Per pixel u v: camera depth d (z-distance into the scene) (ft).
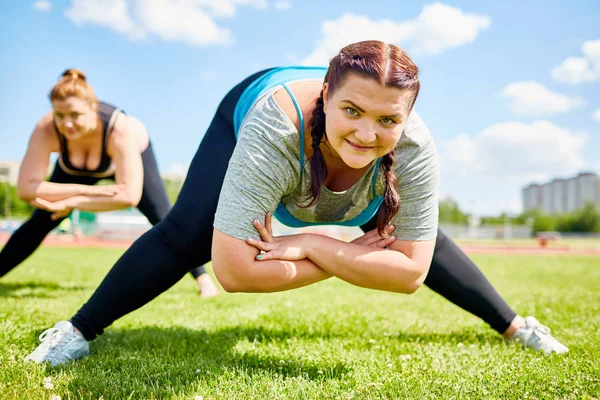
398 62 7.19
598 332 13.92
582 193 325.83
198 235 10.02
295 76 9.55
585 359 10.58
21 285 22.38
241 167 8.34
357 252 8.95
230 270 8.51
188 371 9.48
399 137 7.72
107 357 10.27
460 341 13.19
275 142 8.19
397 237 9.29
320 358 10.73
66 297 18.97
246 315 16.22
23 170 15.33
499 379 9.27
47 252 48.93
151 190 17.10
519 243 139.74
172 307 17.69
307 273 8.91
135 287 10.14
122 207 15.58
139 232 91.61
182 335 12.84
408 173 8.74
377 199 9.53
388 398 8.25
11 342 11.02
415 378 9.20
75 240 84.02
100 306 10.29
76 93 14.75
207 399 8.03
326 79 7.77
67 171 17.02
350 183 8.98
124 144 15.65
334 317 16.10
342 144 7.59
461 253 12.29
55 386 8.39
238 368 9.80
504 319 12.48
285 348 11.75
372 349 11.57
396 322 15.62
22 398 7.70
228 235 8.41
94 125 15.38
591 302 21.16
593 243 148.46
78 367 9.60
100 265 35.04
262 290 8.80
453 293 12.31
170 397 8.12
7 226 113.50
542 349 11.69
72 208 15.29
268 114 8.34
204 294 20.89
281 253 8.67
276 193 8.51
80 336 10.29
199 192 10.04
